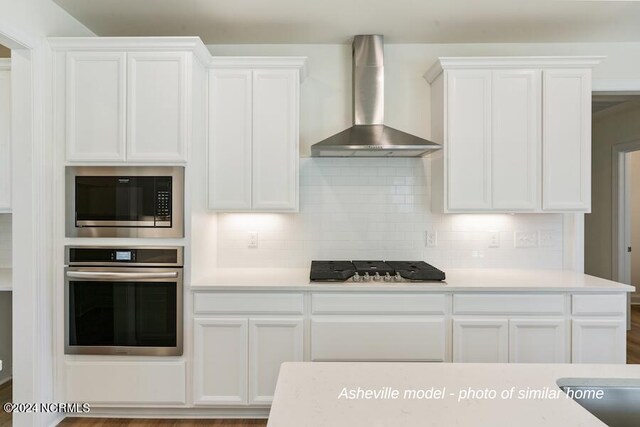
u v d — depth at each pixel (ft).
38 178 7.80
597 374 3.87
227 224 10.21
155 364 8.13
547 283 8.41
